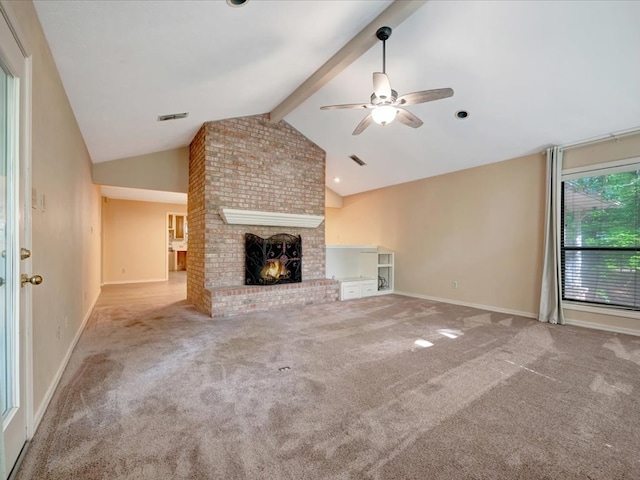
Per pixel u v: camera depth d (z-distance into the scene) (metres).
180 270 11.20
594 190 3.98
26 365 1.59
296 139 5.43
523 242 4.59
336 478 1.36
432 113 4.12
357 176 6.67
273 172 5.14
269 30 2.58
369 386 2.24
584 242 4.05
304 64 3.40
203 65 2.86
